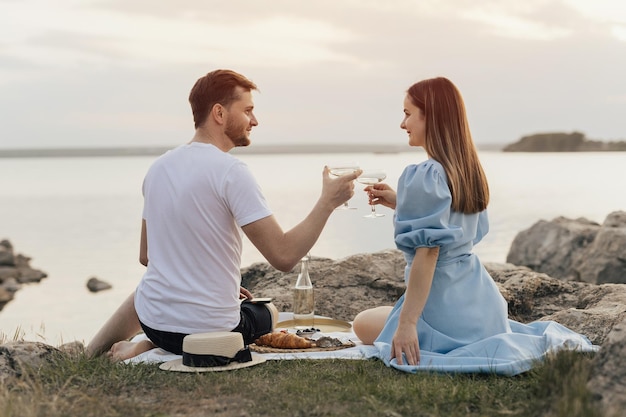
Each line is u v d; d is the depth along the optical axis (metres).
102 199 64.00
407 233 3.83
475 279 4.05
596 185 62.06
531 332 4.28
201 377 3.71
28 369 3.88
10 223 46.41
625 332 3.31
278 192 53.81
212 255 3.97
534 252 15.19
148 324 4.10
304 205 42.25
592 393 3.11
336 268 6.41
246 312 4.25
